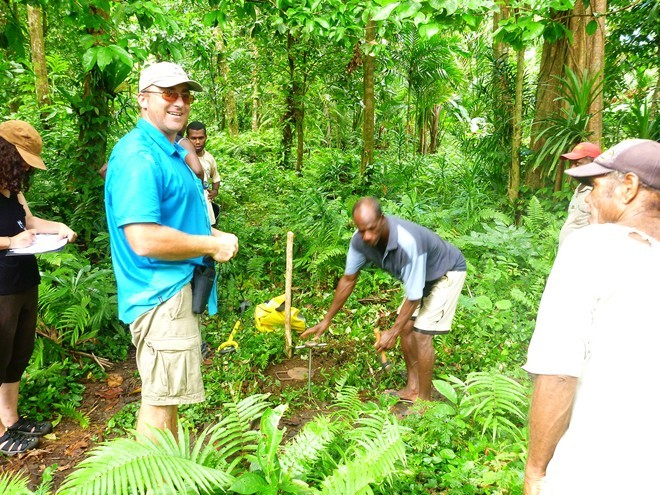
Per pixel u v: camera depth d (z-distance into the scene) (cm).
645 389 120
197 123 491
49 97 899
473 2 326
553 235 537
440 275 305
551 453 131
